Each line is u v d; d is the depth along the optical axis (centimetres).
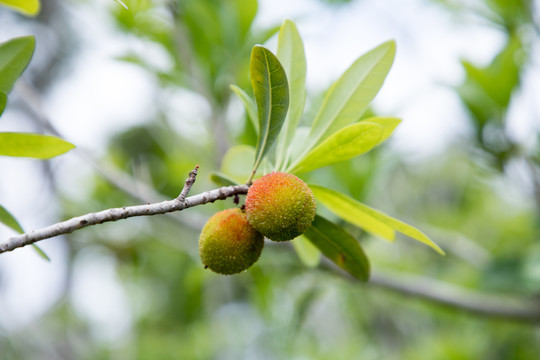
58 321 724
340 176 430
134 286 721
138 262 606
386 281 412
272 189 201
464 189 668
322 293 468
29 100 383
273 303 555
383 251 608
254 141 433
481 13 464
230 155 318
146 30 427
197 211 507
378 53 237
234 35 420
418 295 414
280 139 238
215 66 419
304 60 240
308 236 240
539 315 409
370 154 446
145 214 178
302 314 468
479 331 580
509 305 414
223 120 418
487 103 423
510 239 570
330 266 406
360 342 675
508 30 455
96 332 765
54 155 189
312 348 675
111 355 741
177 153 559
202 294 593
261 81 199
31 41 204
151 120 586
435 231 535
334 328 784
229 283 688
